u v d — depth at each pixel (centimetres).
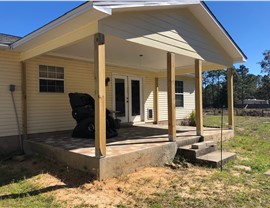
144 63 946
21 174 495
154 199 366
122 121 1016
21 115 700
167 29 612
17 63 694
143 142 611
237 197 373
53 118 775
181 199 366
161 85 1217
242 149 732
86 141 635
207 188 412
